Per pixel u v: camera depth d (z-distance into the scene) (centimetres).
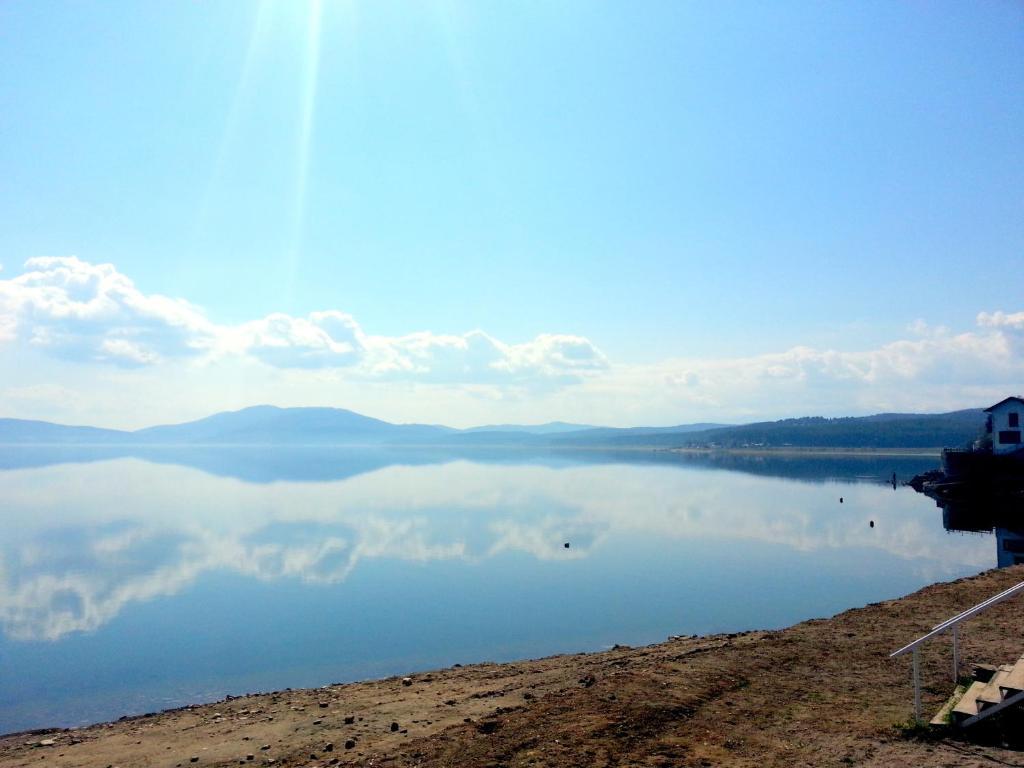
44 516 7169
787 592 3400
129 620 3070
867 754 987
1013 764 912
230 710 1681
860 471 14838
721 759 1002
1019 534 5466
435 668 2312
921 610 1966
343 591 3597
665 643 2117
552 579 3809
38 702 2092
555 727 1146
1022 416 8150
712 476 13425
